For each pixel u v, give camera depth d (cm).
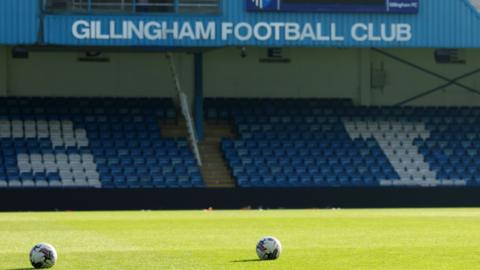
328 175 7362
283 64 8381
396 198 6962
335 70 8431
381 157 7600
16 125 7400
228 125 7844
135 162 7219
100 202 6562
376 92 8488
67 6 6650
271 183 7231
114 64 8088
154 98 7981
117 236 3609
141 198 6619
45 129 7412
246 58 8319
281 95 8362
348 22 6962
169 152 7369
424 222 4553
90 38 6662
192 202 6688
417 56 8512
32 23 6606
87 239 3441
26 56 7950
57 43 6638
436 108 8231
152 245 3109
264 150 7519
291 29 6881
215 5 6806
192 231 3928
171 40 6750
